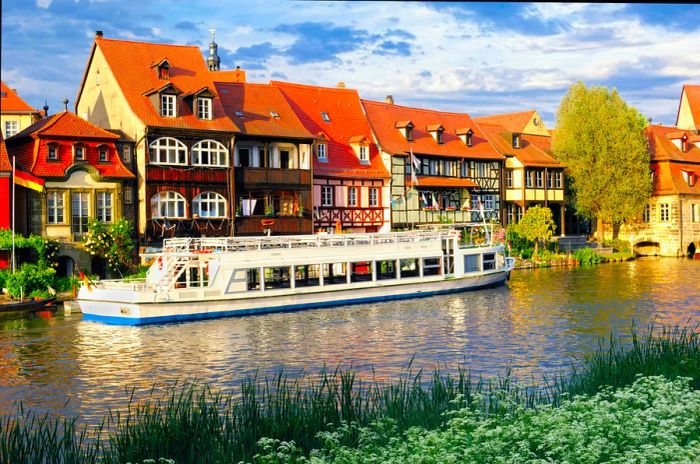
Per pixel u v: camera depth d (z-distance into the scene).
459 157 70.31
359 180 63.12
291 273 41.31
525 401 19.44
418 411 18.27
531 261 66.31
